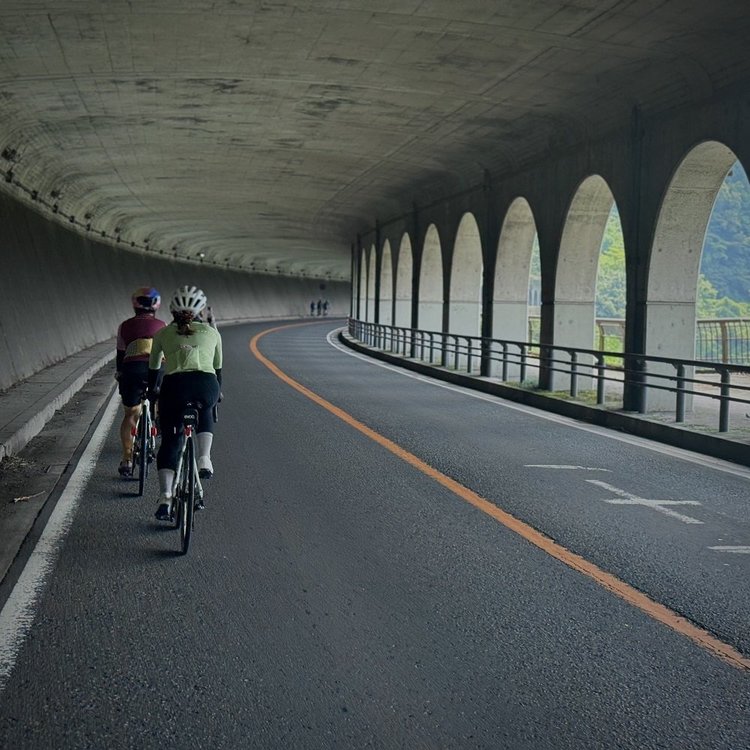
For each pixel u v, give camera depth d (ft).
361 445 35.55
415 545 21.01
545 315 58.34
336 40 40.98
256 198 106.22
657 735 11.74
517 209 66.18
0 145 59.21
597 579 18.53
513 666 13.98
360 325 126.93
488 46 40.63
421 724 11.98
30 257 68.90
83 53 43.09
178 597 17.02
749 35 34.53
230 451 33.53
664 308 45.11
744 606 16.94
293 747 11.30
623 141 47.32
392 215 109.60
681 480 29.60
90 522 22.53
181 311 21.03
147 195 102.53
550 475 30.01
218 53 43.60
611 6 34.22
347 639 15.03
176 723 11.90
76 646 14.51
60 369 60.59
